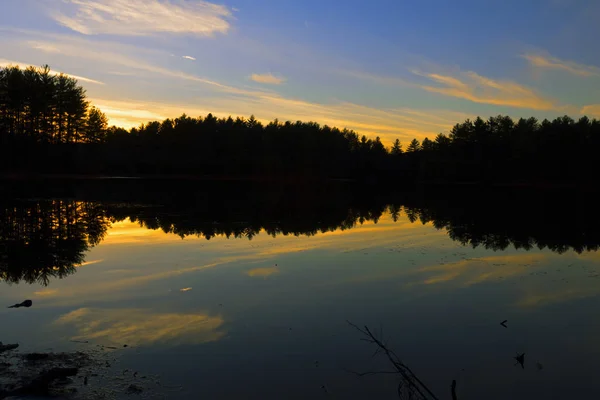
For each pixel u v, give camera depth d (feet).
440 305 30.37
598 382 19.94
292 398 17.88
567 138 228.22
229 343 23.02
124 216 78.54
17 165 170.40
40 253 45.55
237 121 293.02
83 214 79.51
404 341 24.02
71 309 28.04
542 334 25.52
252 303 29.84
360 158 284.41
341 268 40.91
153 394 17.85
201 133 243.40
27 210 82.23
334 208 105.09
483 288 35.04
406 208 109.29
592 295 33.40
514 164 254.47
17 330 24.29
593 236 63.00
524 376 20.43
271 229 65.77
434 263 43.96
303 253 47.78
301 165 243.81
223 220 74.95
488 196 161.89
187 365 20.45
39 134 177.47
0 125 167.84
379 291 33.42
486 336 25.07
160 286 33.68
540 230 68.90
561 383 19.85
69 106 180.96
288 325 25.89
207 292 32.27
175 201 110.42
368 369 20.49
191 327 25.18
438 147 289.12
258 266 40.98
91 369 19.76
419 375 20.29
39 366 19.69
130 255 45.16
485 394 18.74
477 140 263.70
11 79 163.43
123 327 25.00
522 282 37.04
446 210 104.37
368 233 63.93
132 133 263.29
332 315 27.73
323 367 20.61
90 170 198.08
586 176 227.61
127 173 226.17
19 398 17.06
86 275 36.83
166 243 52.39
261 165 238.07
